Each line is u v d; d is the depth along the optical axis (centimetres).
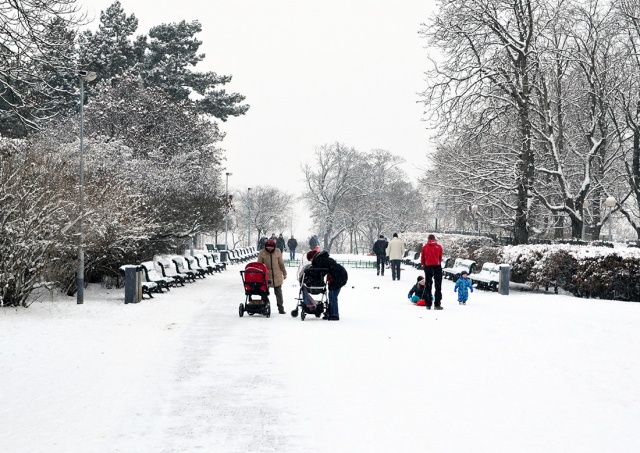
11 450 648
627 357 1115
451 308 1920
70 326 1480
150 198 2761
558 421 755
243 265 4628
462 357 1133
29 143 2212
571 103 4022
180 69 5709
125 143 4250
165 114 4559
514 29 3503
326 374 996
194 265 3120
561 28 3634
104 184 2384
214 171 5097
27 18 1923
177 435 699
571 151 4328
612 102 3978
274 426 732
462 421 753
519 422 750
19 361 1088
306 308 1636
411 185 10419
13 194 1753
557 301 2134
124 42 5466
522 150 3488
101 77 5334
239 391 891
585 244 2797
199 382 944
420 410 799
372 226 10806
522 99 3397
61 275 2098
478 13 3381
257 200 11206
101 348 1216
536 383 941
